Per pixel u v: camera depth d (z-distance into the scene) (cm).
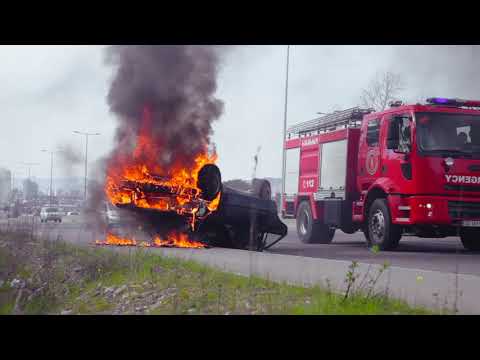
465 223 1570
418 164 1566
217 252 1430
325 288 805
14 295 1062
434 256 1505
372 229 1720
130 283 997
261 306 726
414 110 1590
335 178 1966
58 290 1070
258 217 1688
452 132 1595
